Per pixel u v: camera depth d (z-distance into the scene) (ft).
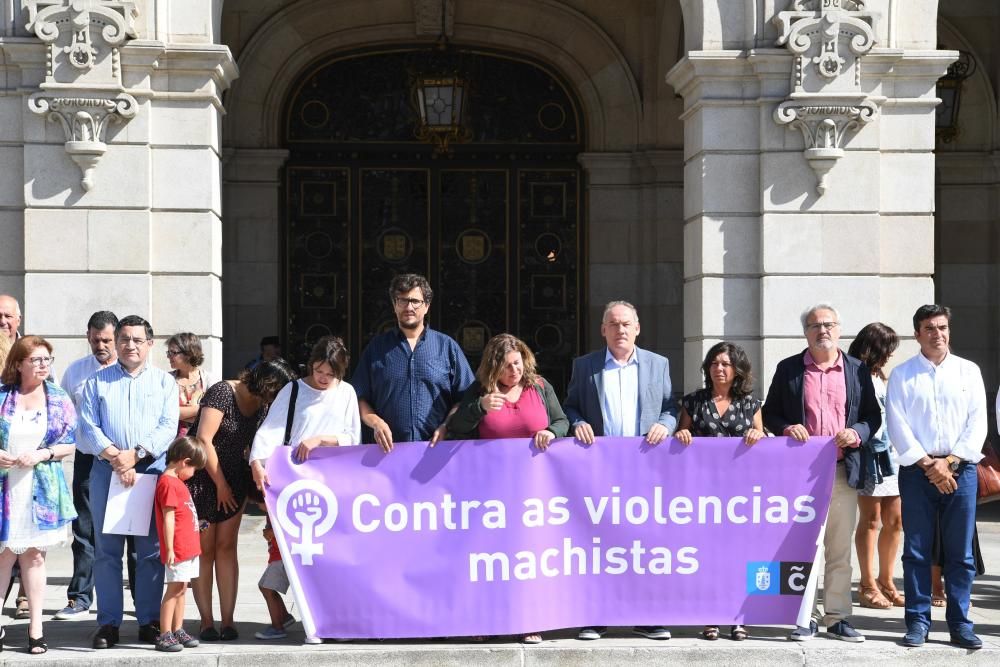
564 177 48.67
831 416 23.72
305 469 22.67
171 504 21.85
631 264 47.73
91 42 31.73
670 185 47.29
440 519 22.80
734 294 33.83
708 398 23.86
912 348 34.24
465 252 48.60
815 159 33.24
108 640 22.47
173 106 32.60
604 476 23.17
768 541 23.34
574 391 24.17
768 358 33.45
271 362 23.44
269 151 46.70
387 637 22.58
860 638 23.11
